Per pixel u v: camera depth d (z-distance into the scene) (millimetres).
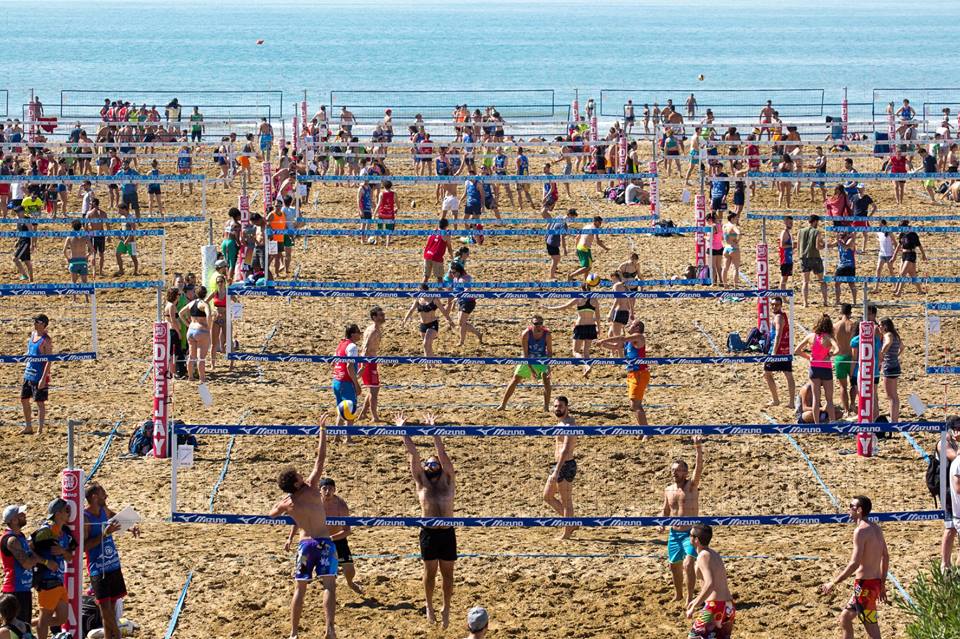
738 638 21312
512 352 38938
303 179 53188
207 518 22250
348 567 22781
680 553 22156
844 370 31969
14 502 27062
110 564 20609
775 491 28297
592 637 21359
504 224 57000
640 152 75875
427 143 60156
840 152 73625
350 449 30516
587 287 40875
